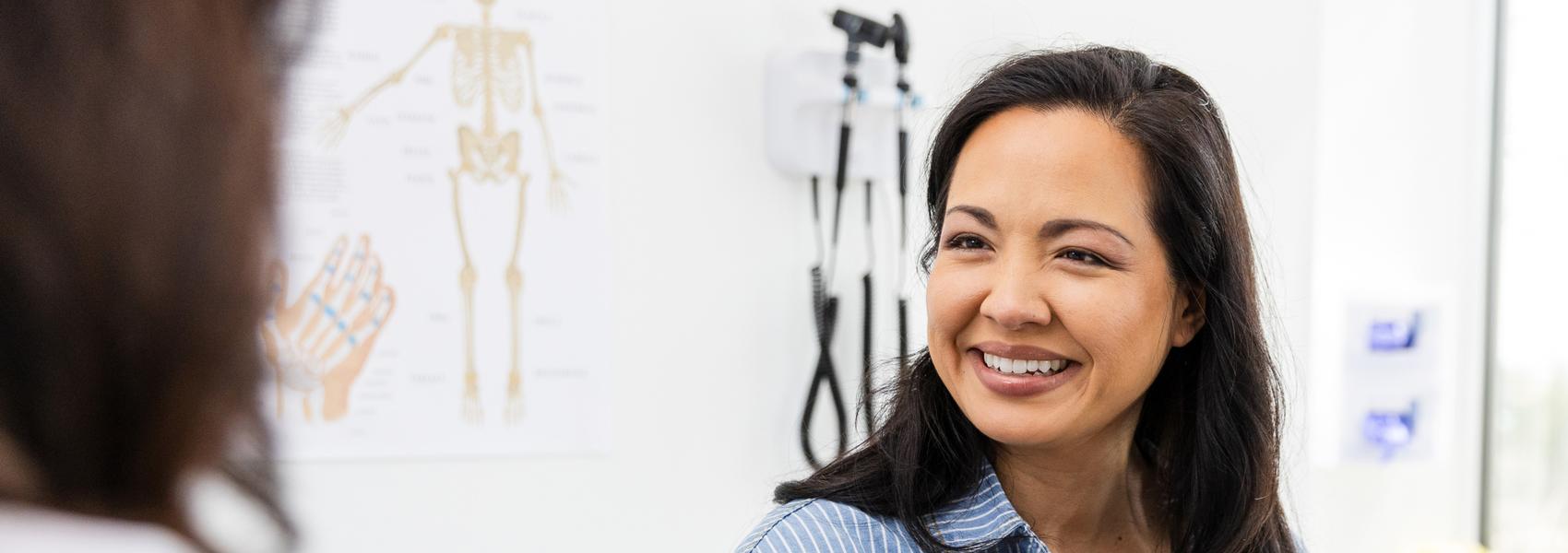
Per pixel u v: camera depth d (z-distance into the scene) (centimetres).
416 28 158
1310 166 184
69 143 22
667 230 166
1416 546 199
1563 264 202
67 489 24
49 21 22
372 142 157
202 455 24
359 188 157
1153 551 102
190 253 23
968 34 173
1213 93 180
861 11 168
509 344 162
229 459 25
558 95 162
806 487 97
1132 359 87
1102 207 85
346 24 155
